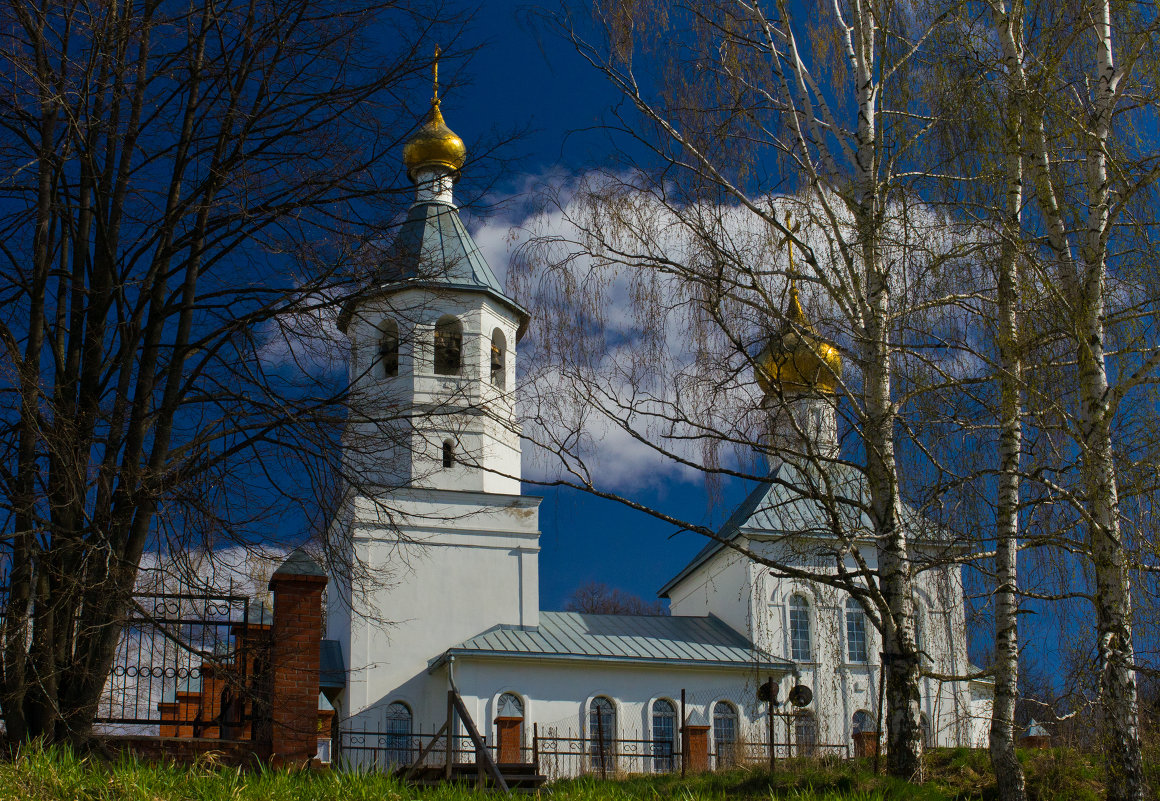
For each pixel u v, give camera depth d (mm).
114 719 12336
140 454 12570
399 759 30328
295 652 13211
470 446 33969
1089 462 12492
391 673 32625
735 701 34031
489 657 32375
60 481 11961
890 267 14320
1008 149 13367
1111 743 12047
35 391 11578
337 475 13328
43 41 12680
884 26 15359
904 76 15031
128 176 13469
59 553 11828
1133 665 12070
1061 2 13891
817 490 14172
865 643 36125
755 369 14062
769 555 36406
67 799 9836
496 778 12867
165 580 12898
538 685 32781
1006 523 13773
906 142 14750
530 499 34812
